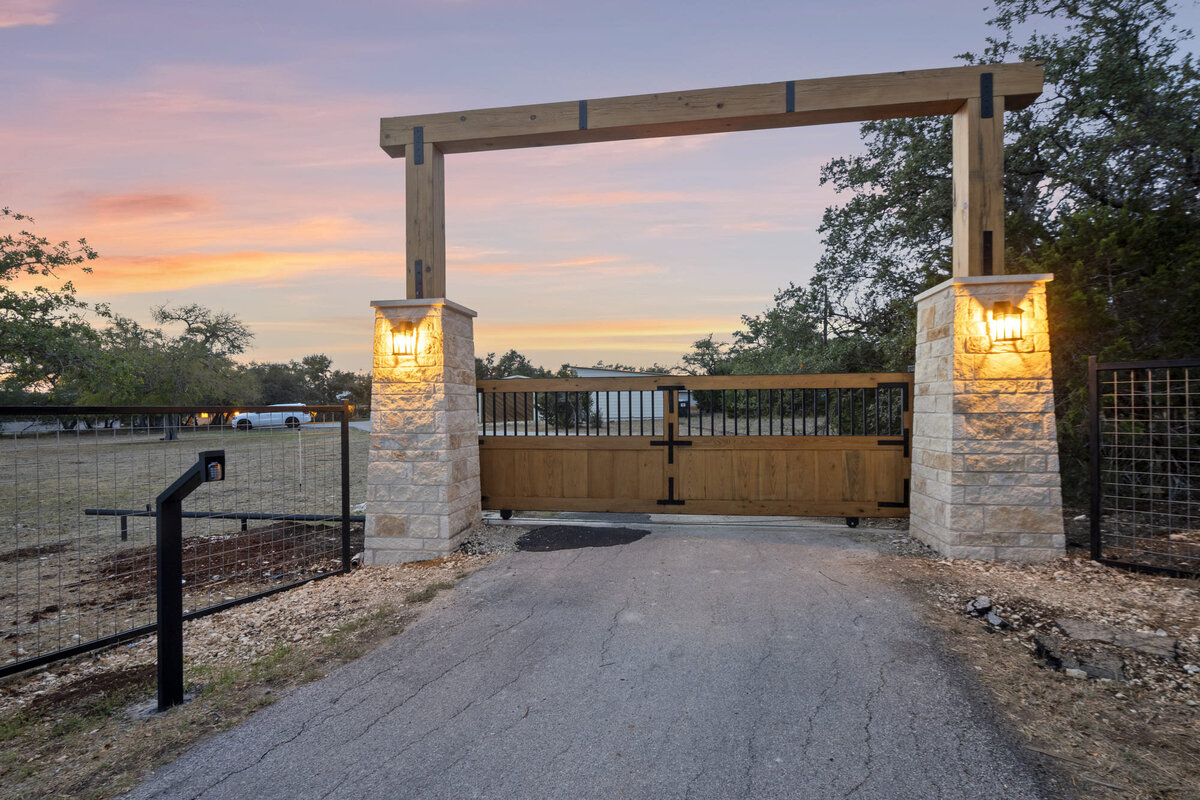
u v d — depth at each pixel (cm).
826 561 513
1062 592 425
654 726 270
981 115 532
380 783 232
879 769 235
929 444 564
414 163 605
